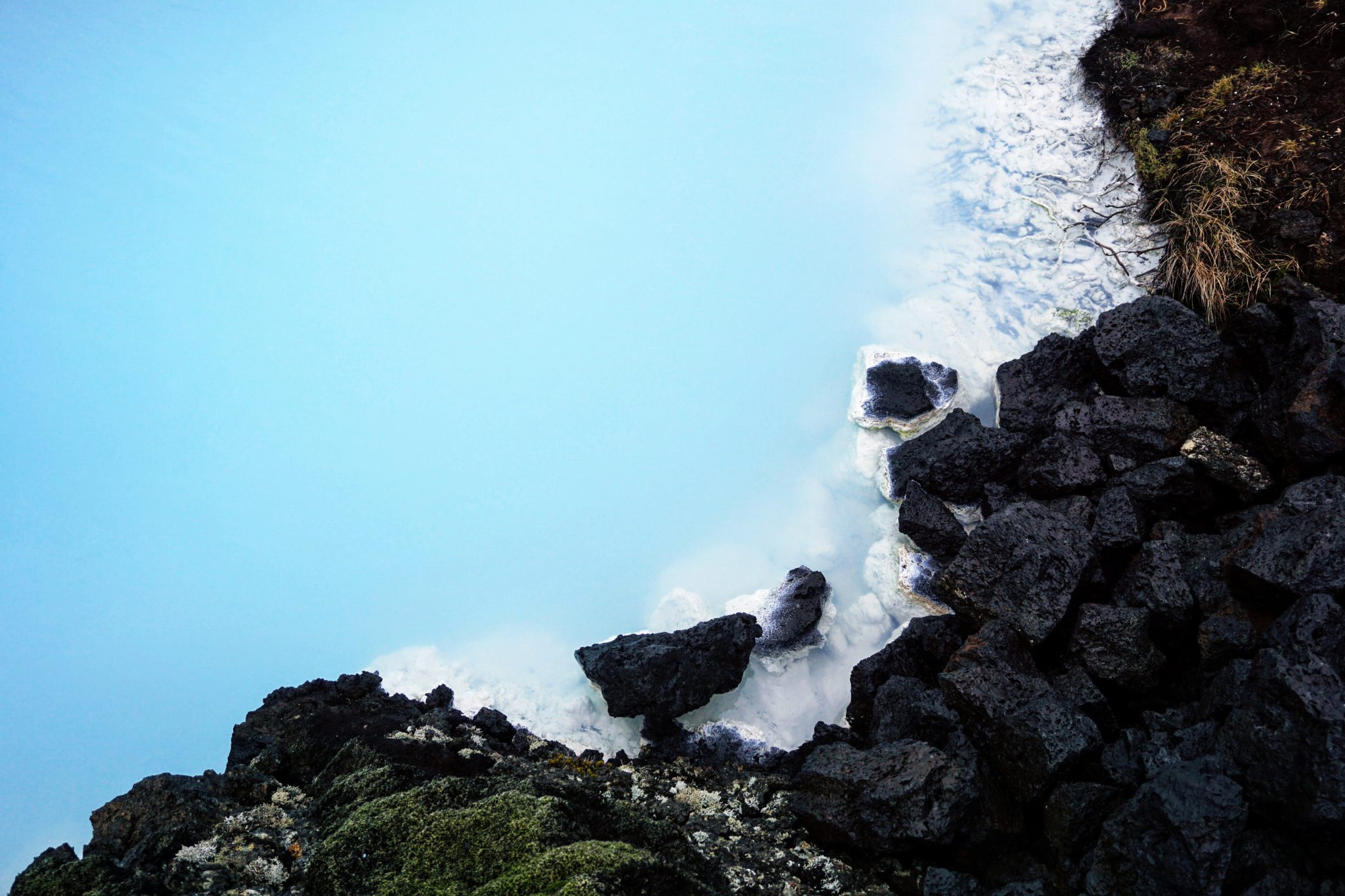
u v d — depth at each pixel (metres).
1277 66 8.70
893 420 8.30
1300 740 4.69
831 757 6.02
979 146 9.44
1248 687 5.07
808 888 5.52
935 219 9.27
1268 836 4.86
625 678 7.15
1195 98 8.90
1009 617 6.40
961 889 5.38
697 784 6.71
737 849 5.73
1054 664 6.54
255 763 6.02
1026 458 7.42
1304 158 8.16
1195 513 6.89
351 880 4.78
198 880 4.73
